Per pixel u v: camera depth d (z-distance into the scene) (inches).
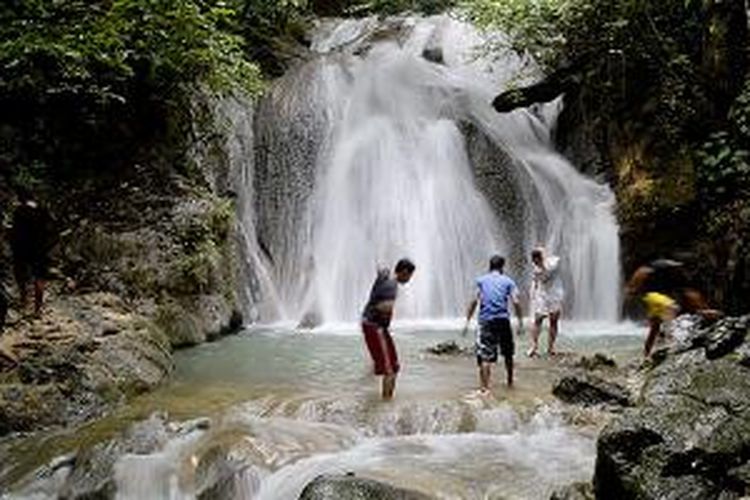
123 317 512.7
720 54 585.3
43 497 337.4
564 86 739.4
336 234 724.7
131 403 414.6
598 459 267.7
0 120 614.2
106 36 528.1
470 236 723.4
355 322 691.4
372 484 278.7
